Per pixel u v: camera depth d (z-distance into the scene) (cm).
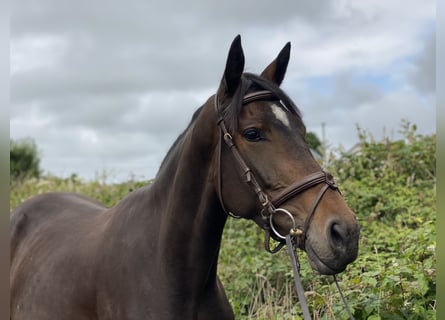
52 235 249
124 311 195
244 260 327
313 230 167
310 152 178
